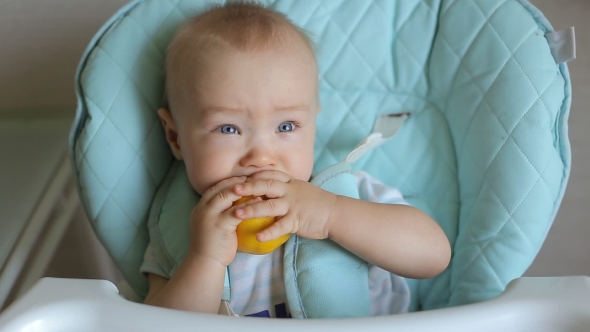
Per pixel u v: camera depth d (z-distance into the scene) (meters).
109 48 0.75
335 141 0.83
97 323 0.43
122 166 0.75
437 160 0.81
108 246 0.78
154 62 0.76
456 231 0.78
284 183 0.67
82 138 0.74
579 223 1.11
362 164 0.83
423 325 0.41
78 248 0.99
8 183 0.90
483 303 0.44
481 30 0.73
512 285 0.47
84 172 0.74
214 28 0.70
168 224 0.77
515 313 0.43
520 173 0.69
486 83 0.72
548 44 0.72
